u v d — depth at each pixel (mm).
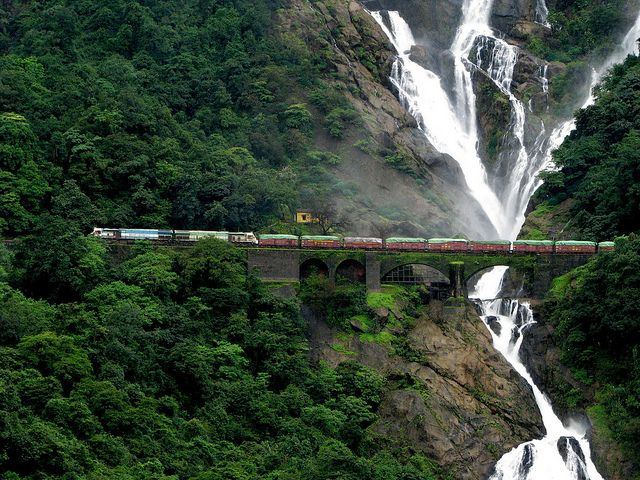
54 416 194875
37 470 182750
